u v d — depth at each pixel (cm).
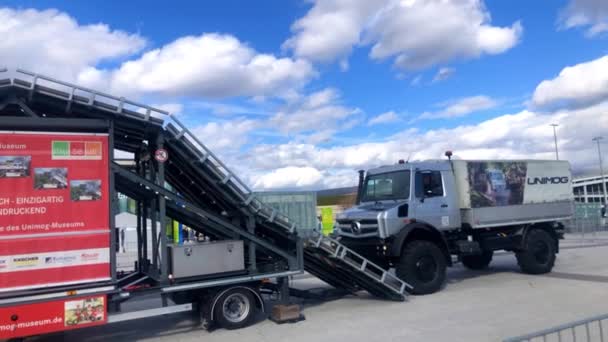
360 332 728
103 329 812
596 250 1852
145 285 774
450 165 1130
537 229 1257
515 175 1216
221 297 776
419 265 1004
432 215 1070
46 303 641
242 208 828
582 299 909
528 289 1034
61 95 682
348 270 926
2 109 683
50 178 659
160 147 763
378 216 1004
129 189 900
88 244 674
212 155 783
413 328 738
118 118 738
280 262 875
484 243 1178
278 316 810
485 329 715
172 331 785
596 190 5419
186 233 1543
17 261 631
